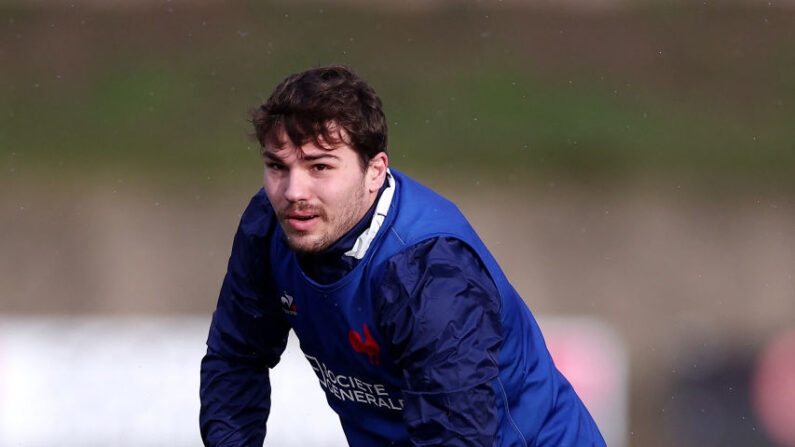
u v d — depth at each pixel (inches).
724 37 2945.4
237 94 2630.4
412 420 366.9
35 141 2477.9
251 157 2454.5
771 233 2233.0
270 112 367.9
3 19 2851.9
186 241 2151.8
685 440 1537.9
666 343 1823.3
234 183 2347.4
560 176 2388.0
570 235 2202.3
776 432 1531.7
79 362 1280.8
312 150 366.9
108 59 2751.0
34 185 2290.8
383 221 390.0
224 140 2503.7
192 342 1302.9
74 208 2223.2
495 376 366.0
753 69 2815.0
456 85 2691.9
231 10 2896.2
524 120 2600.9
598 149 2487.7
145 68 2736.2
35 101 2608.3
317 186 371.6
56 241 2119.8
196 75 2674.7
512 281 2058.3
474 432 360.5
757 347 1686.8
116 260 2085.4
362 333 398.9
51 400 1264.8
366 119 373.4
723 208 2310.5
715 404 1577.3
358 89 373.7
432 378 361.7
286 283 420.5
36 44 2802.7
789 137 2591.0
